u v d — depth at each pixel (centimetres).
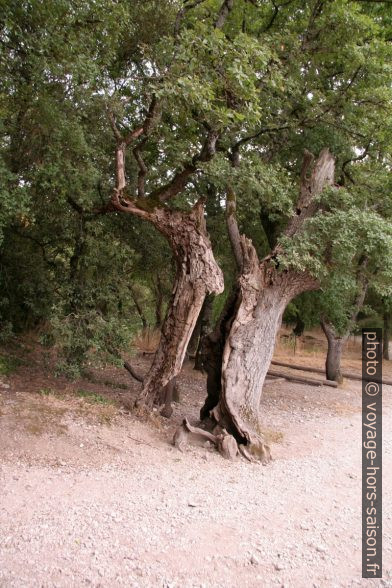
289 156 1205
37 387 930
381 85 1030
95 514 489
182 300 791
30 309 1154
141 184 880
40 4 681
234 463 706
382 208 1008
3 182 670
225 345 800
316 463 743
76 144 777
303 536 493
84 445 662
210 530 484
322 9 1091
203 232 785
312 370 1722
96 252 987
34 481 551
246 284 814
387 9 1207
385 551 472
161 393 898
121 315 1013
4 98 751
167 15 927
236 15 1136
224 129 955
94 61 795
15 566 388
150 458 671
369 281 930
